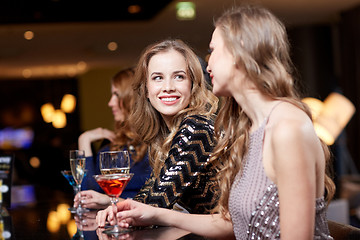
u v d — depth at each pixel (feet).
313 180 4.26
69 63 49.47
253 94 4.75
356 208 17.60
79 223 6.35
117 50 42.27
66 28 32.09
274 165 4.61
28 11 26.37
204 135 6.41
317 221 4.67
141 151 8.96
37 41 36.50
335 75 34.27
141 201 6.41
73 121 59.67
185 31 34.65
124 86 10.68
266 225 4.75
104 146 10.85
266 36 4.58
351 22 29.25
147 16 28.78
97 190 9.29
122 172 6.10
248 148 5.05
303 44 33.71
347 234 5.13
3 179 7.95
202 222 5.66
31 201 8.84
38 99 59.57
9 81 59.06
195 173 6.32
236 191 5.02
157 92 6.93
